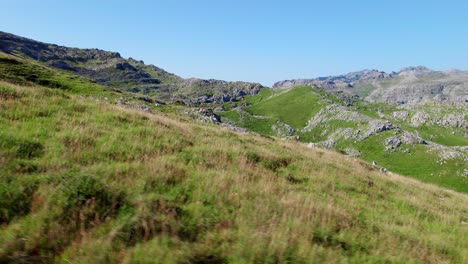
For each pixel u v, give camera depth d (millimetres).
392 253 10086
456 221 17328
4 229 7695
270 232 9352
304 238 9453
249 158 19141
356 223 12344
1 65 75000
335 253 9008
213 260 7859
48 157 12203
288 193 14203
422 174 96438
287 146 30359
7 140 12508
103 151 14023
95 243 7562
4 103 17797
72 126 16609
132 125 19969
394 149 114812
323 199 14852
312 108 182375
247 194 12578
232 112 180375
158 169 13031
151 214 9133
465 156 100125
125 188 10781
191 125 27672
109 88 92500
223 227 9648
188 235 8867
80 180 9500
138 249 7617
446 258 10945
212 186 12539
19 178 9531
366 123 143625
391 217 15070
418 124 161625
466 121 158250
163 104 87250
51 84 75062
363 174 25000
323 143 137500
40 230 7719
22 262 6848
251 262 7891
